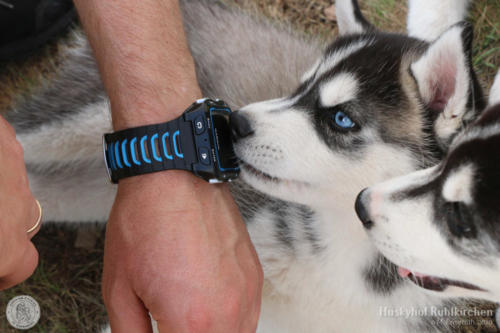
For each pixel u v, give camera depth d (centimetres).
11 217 47
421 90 57
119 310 52
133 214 52
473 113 55
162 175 53
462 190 52
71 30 75
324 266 61
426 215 53
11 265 48
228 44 71
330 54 62
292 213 63
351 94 59
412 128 58
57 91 71
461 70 54
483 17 65
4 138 48
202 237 52
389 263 59
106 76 55
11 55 74
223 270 52
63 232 73
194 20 71
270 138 58
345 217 60
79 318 71
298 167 58
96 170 70
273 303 63
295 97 61
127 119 54
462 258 53
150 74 54
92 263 72
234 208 55
